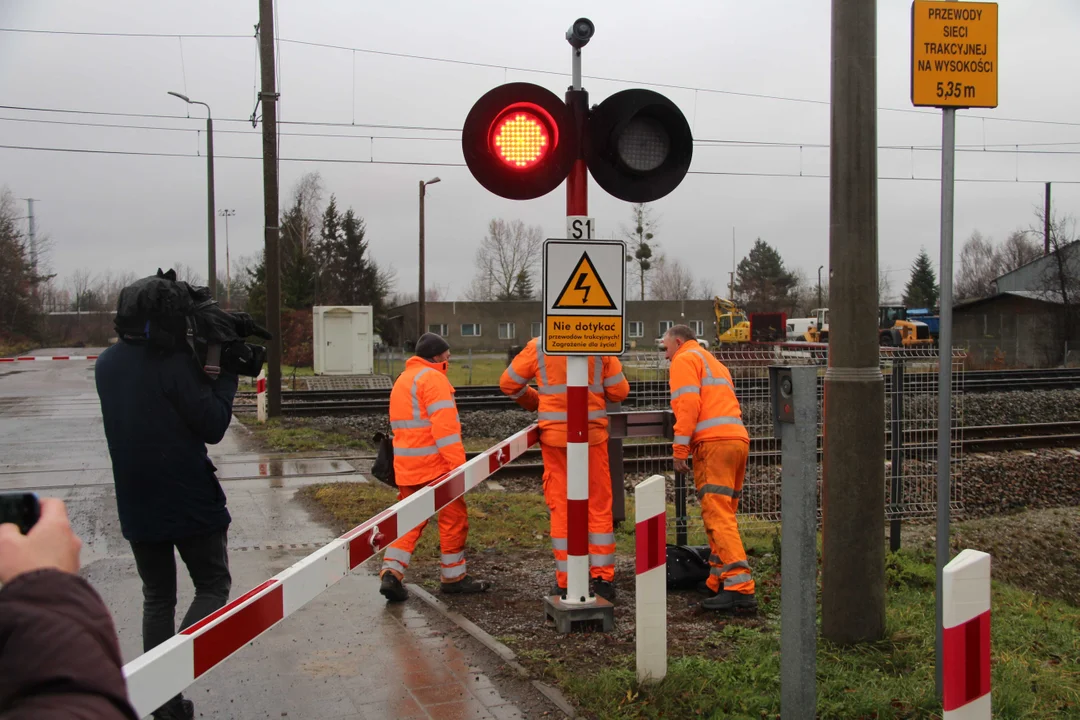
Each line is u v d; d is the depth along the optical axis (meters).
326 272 68.25
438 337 6.37
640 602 4.30
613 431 6.49
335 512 8.52
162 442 3.96
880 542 5.02
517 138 5.00
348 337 31.45
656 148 5.17
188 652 2.98
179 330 3.99
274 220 17.06
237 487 10.02
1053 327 42.78
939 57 4.31
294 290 55.19
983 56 4.35
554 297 5.12
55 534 1.36
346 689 4.32
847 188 4.94
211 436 4.07
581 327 5.15
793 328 51.31
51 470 10.98
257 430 15.45
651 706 4.11
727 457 5.76
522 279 85.50
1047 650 5.37
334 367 31.36
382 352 49.97
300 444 13.58
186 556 4.18
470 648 4.91
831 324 5.04
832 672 4.60
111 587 6.07
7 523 1.35
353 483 10.21
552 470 5.85
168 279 4.07
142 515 3.99
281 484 10.23
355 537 4.13
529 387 6.21
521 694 4.29
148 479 3.96
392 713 4.05
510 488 10.96
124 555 6.96
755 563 6.86
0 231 62.09
